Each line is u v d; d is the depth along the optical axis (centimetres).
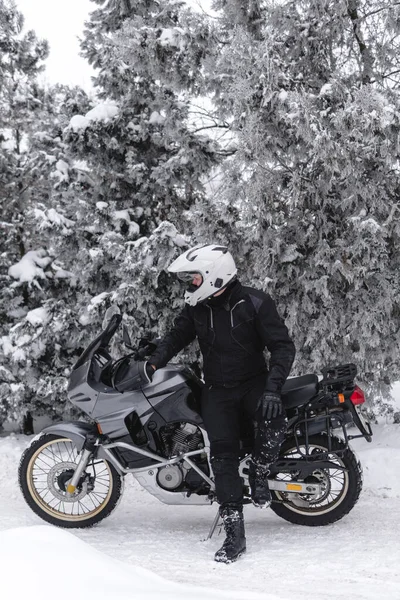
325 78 698
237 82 619
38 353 825
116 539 438
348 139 620
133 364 457
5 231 930
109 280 802
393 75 723
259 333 426
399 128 595
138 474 451
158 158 833
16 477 636
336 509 446
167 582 265
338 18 682
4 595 222
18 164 940
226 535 407
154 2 817
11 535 266
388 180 660
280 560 382
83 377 457
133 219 824
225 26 743
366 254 657
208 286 419
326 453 436
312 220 690
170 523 479
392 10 666
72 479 460
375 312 676
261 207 665
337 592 324
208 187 850
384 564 366
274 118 628
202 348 438
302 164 683
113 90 808
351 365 435
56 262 892
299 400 437
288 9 691
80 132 773
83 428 472
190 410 441
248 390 430
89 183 812
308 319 708
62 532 274
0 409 850
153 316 767
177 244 731
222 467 412
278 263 683
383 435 669
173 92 787
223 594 270
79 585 233
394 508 490
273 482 434
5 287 880
